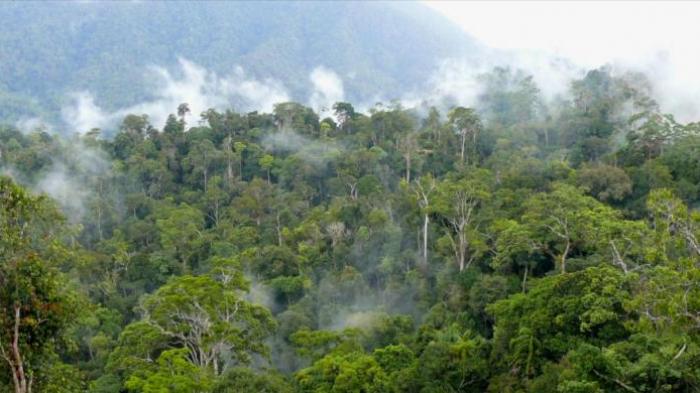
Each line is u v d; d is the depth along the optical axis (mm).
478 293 39812
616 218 39000
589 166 57438
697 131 56375
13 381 15484
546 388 23281
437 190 52719
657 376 20875
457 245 48375
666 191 21359
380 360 31078
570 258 39594
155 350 35000
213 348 31922
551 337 27391
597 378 21797
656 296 20953
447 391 26812
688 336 20422
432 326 39000
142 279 55656
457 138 81188
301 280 49125
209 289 32969
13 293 14812
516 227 41031
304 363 39406
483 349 30062
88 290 51125
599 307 26422
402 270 50562
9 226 15477
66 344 16797
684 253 25531
